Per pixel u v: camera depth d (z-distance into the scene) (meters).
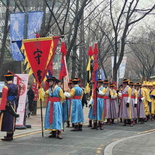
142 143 8.46
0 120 8.66
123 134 10.58
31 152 7.21
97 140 9.13
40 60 9.80
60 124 9.30
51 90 9.34
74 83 11.36
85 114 19.08
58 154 7.04
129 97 13.25
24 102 10.84
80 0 20.77
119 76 24.00
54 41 9.83
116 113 14.14
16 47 12.51
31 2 18.44
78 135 10.16
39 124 13.23
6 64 18.72
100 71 26.89
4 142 8.58
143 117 14.72
